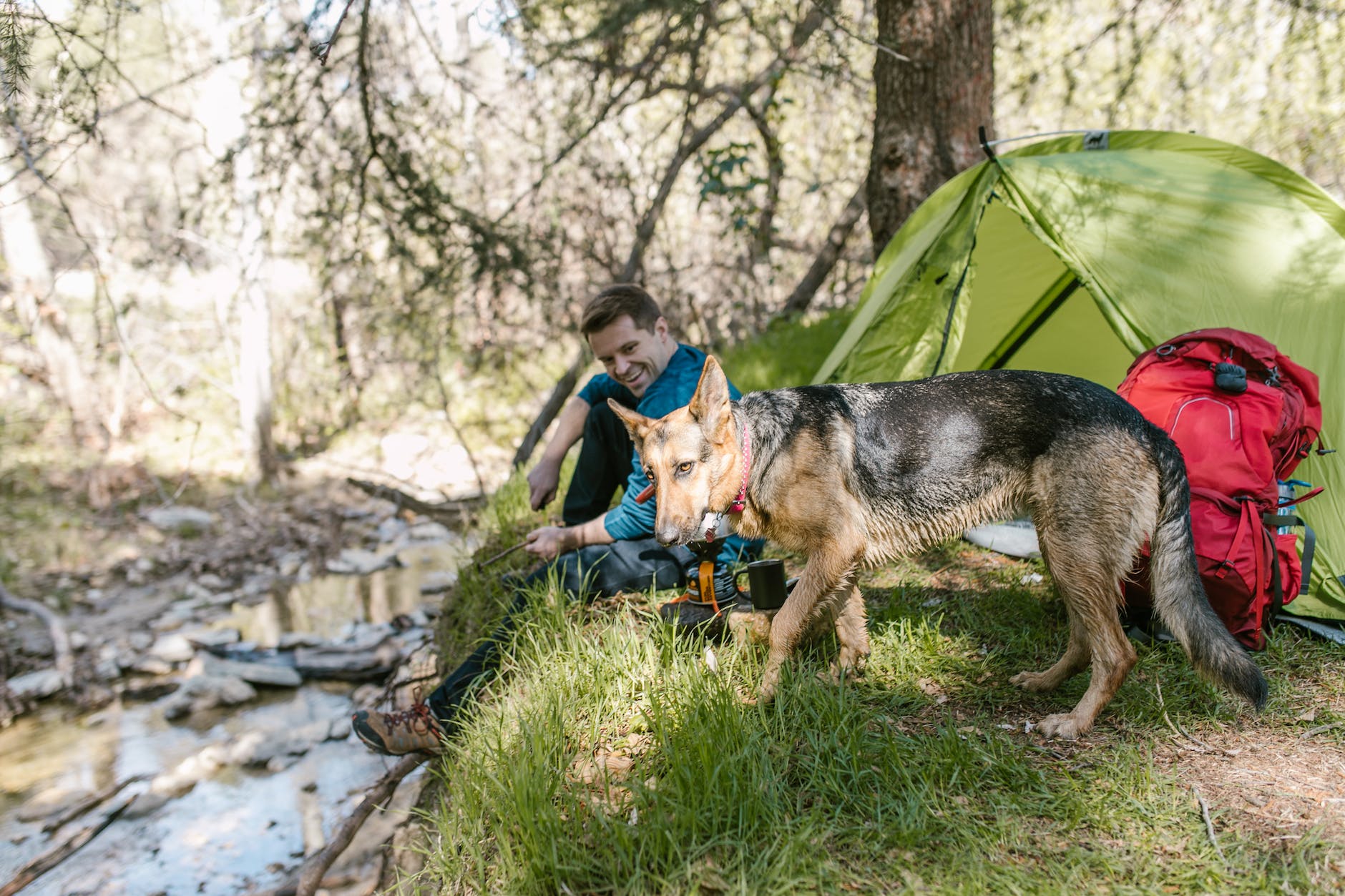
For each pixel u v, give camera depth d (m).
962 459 3.12
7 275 11.73
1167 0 8.21
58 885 4.29
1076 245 4.35
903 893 2.29
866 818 2.60
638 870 2.40
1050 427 3.00
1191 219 4.31
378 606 7.79
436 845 3.07
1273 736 2.96
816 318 12.16
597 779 2.92
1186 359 3.64
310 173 7.59
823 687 3.15
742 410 3.25
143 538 9.73
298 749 5.47
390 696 5.24
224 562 9.19
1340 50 8.20
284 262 15.07
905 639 3.63
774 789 2.65
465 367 13.58
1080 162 4.70
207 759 5.37
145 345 13.00
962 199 4.79
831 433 3.17
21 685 6.38
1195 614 2.83
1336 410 3.90
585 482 4.60
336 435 13.57
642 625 3.91
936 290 4.73
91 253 5.71
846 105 11.62
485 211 8.99
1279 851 2.39
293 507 11.03
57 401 12.59
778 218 13.07
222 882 4.27
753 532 3.32
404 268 8.07
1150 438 2.97
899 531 3.22
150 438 12.73
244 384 11.70
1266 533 3.32
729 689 3.03
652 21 9.12
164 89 5.59
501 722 3.31
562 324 9.26
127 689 6.41
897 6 6.34
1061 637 3.65
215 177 7.00
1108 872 2.34
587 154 9.29
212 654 6.89
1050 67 9.31
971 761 2.76
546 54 8.23
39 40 4.91
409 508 10.47
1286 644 3.49
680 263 12.98
